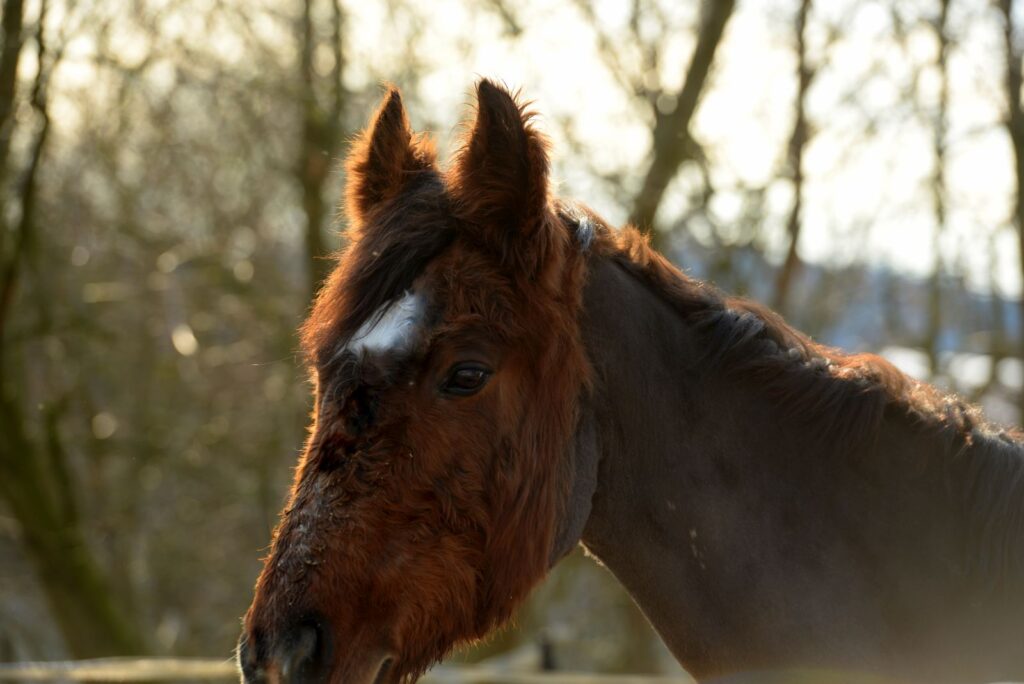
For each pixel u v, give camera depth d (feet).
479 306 10.73
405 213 11.21
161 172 59.98
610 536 11.84
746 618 11.17
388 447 10.50
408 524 10.53
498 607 10.90
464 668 39.52
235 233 62.28
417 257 10.81
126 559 67.77
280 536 10.53
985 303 62.28
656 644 62.59
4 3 46.21
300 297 59.11
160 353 61.46
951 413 11.32
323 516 10.42
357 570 10.34
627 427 11.62
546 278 10.96
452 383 10.61
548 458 11.00
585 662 66.23
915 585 10.81
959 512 10.86
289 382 59.88
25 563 67.36
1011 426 11.93
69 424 62.85
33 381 61.26
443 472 10.58
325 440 10.60
